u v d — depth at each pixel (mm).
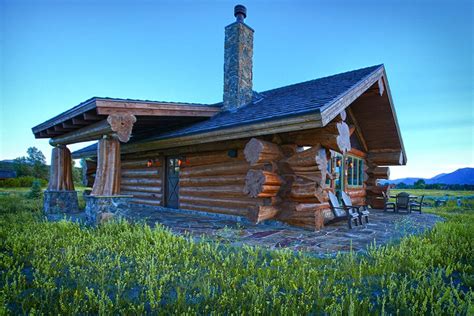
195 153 10305
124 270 3855
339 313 2646
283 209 7652
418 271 3740
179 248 4926
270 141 7742
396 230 7324
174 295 3129
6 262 4070
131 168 13664
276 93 10820
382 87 9508
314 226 7094
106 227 6523
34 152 52344
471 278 3666
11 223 7098
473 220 9094
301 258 4441
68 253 4234
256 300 2721
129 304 2789
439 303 2740
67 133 10055
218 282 3418
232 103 10188
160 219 8781
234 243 5633
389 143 12586
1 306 2625
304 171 7180
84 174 13492
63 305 2691
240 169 8750
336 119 6906
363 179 13102
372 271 3826
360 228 7617
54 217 9078
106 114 7305
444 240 5516
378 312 2799
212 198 9578
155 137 10367
